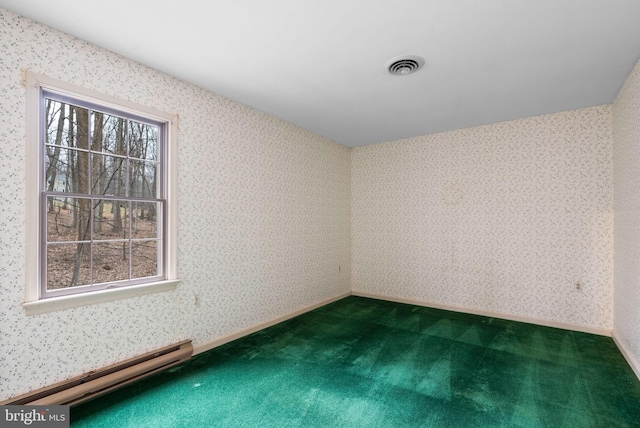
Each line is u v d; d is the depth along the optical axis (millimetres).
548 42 2188
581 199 3510
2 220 1839
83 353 2158
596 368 2596
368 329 3559
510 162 3922
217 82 2836
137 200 2508
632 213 2674
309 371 2547
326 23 1988
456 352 2928
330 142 4812
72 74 2119
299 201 4164
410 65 2512
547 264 3695
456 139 4309
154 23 1984
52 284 2119
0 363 1829
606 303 3371
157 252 2674
